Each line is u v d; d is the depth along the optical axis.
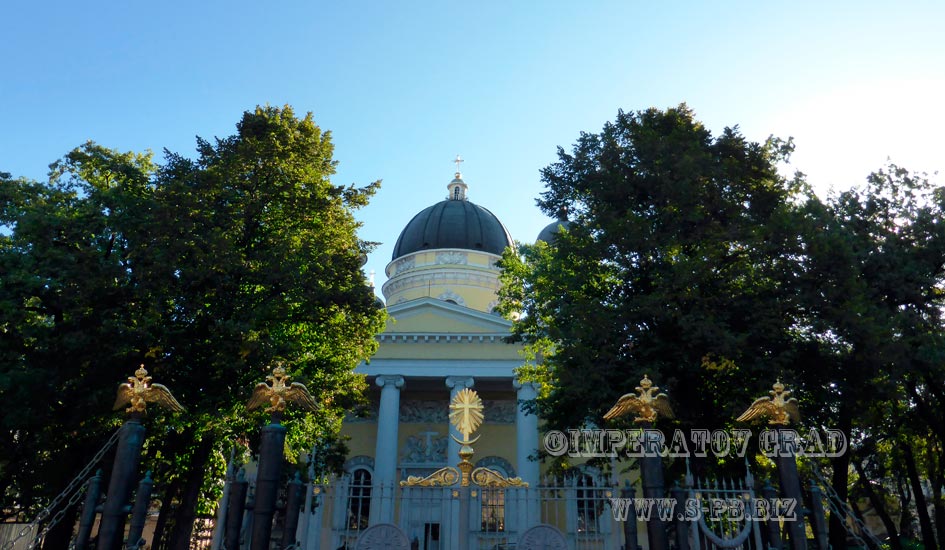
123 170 24.92
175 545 22.03
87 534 13.19
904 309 23.16
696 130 25.91
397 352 42.38
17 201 23.61
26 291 21.61
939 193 25.22
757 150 25.16
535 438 39.31
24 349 21.67
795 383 21.20
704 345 20.89
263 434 13.30
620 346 21.95
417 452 44.41
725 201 23.36
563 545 13.62
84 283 21.05
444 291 54.41
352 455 44.25
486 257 56.41
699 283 21.34
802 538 13.61
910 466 30.80
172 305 22.11
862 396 21.70
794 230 21.53
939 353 21.03
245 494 14.67
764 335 20.97
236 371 21.61
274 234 24.72
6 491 25.12
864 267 23.58
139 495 12.94
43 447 22.09
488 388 45.09
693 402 22.00
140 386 13.28
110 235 24.08
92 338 20.69
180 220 22.12
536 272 27.53
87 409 20.77
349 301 24.31
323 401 25.55
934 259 23.98
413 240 58.00
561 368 22.61
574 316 22.72
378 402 45.84
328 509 31.00
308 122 27.75
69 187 25.83
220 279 22.00
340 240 26.12
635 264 23.55
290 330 24.72
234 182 24.00
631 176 24.42
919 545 36.09
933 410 28.00
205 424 20.78
